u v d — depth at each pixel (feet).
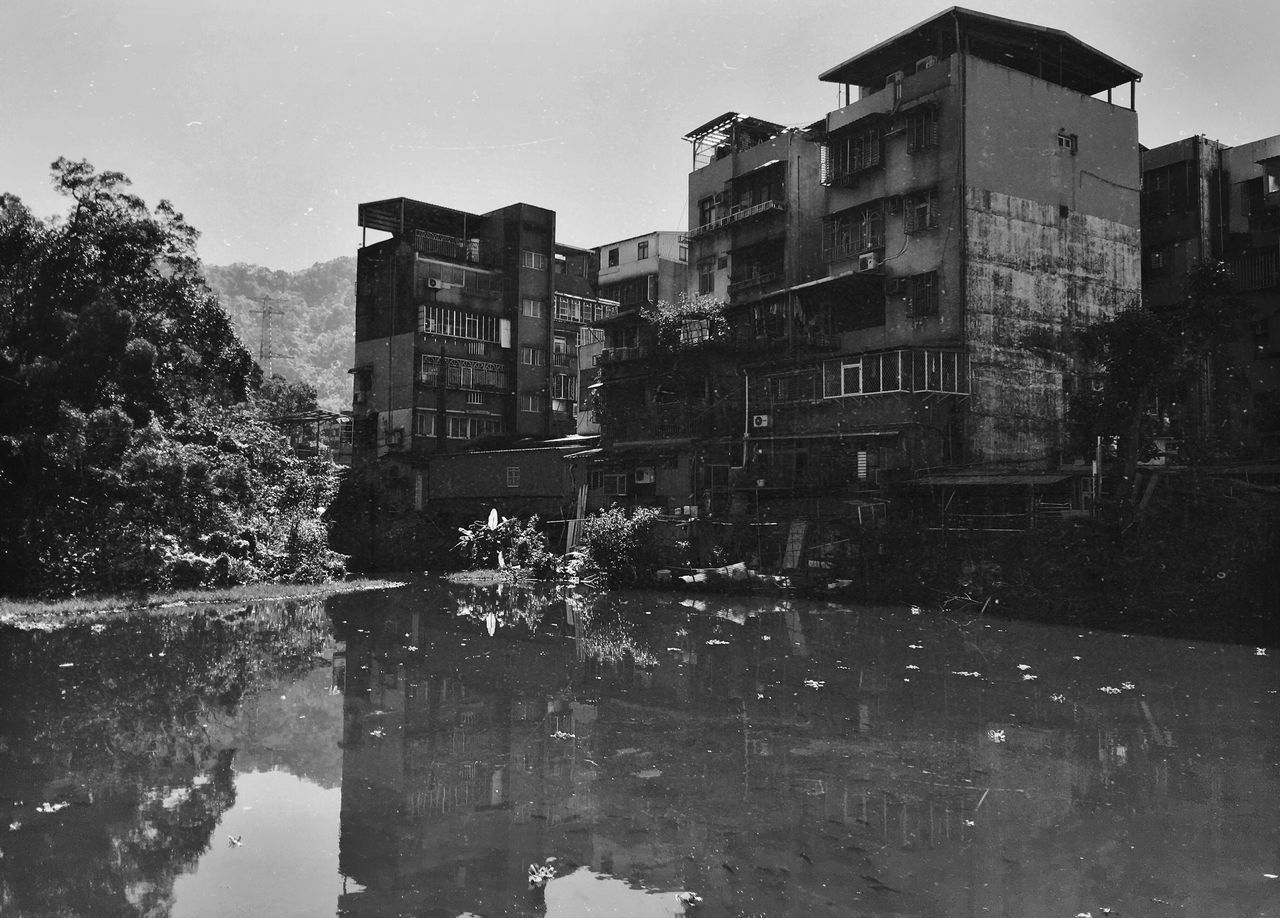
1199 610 71.82
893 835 28.25
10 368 95.91
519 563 128.77
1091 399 90.89
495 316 189.88
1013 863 26.05
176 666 57.82
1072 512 85.71
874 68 123.24
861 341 117.80
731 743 38.86
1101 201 118.21
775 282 131.64
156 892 24.20
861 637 68.95
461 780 33.94
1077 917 22.66
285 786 33.27
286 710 45.47
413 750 38.11
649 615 84.33
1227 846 27.30
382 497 167.84
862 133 120.47
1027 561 83.92
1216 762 35.81
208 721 43.21
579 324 202.69
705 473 124.26
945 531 90.43
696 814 30.17
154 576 98.68
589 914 22.93
